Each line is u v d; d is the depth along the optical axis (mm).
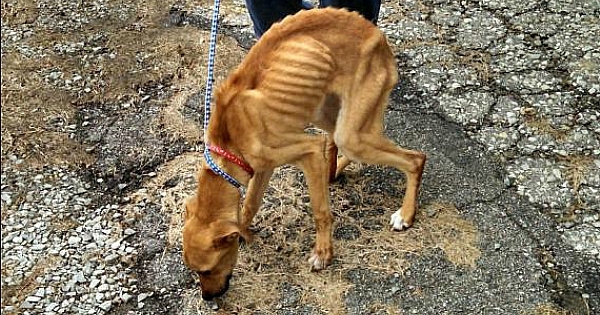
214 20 1408
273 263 1553
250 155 1372
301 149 1404
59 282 1540
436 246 1567
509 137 1811
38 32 2213
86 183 1751
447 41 2115
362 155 1487
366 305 1469
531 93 1933
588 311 1446
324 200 1469
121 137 1866
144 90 2006
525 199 1662
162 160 1803
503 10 2209
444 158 1765
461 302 1467
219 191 1374
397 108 1907
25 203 1705
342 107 1439
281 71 1355
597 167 1730
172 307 1489
